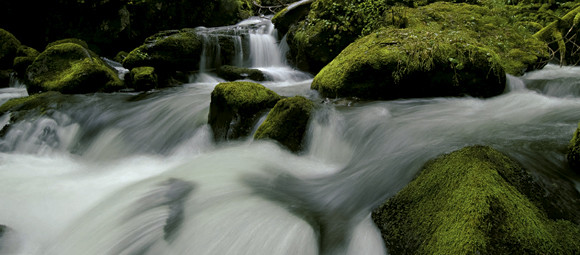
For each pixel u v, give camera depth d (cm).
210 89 807
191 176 377
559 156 277
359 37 743
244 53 1059
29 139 566
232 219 280
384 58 505
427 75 504
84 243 287
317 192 331
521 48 682
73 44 786
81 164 516
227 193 326
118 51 1205
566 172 257
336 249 246
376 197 285
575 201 223
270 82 870
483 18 754
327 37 793
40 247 298
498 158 243
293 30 925
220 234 265
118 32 1143
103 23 1123
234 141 477
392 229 235
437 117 437
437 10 765
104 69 758
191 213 296
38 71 741
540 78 608
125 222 300
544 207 210
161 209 312
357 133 429
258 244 254
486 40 685
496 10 835
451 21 725
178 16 1250
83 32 1129
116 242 276
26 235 312
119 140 570
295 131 426
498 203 196
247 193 325
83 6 1082
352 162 391
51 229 322
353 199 300
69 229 314
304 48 825
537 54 669
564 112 416
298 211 293
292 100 442
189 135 540
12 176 448
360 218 267
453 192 217
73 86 707
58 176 453
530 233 183
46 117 598
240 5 1462
